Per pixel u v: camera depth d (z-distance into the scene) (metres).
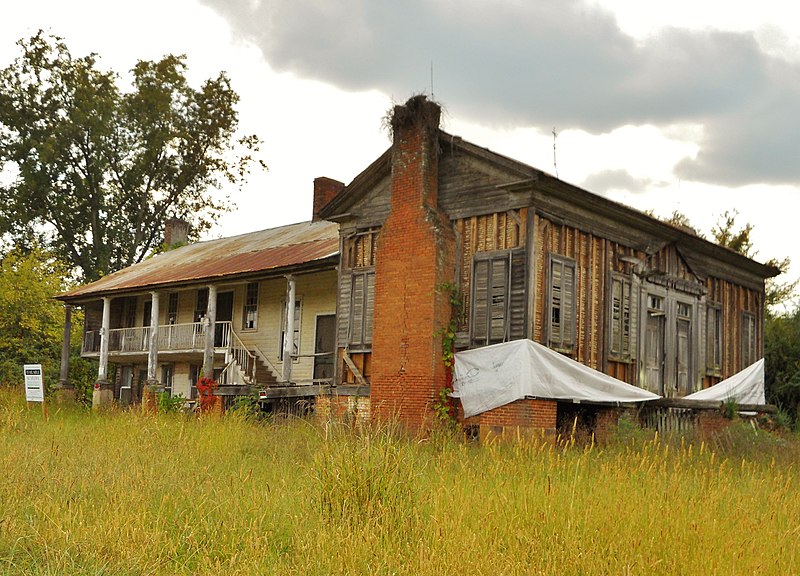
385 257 20.23
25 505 8.87
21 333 40.91
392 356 19.56
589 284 20.00
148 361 33.50
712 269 24.75
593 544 7.43
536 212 18.66
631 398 18.88
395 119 20.42
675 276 23.12
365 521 8.06
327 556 7.14
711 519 8.18
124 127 50.75
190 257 35.16
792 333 30.22
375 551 7.29
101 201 51.19
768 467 13.84
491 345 18.52
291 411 23.28
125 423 16.98
